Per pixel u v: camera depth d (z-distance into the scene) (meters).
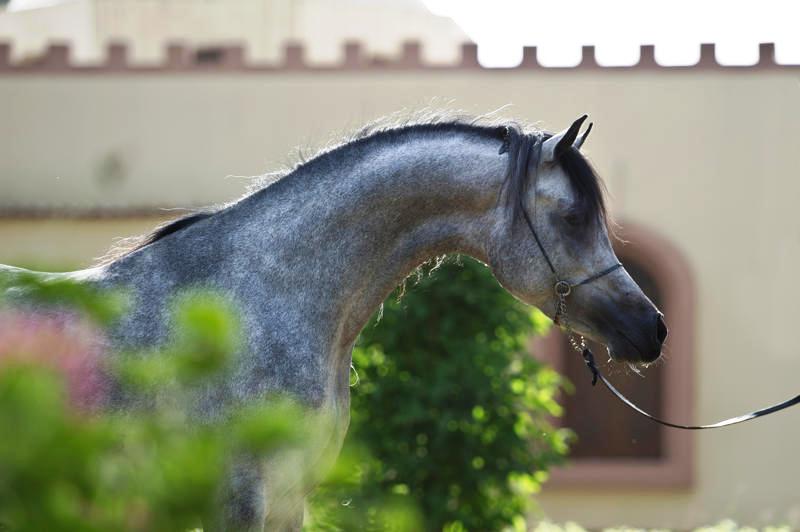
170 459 2.80
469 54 20.73
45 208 20.84
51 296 3.28
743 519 19.70
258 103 21.19
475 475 12.34
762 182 20.06
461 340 12.46
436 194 6.26
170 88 21.33
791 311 19.91
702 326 19.94
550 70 20.50
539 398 12.94
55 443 2.57
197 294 5.87
